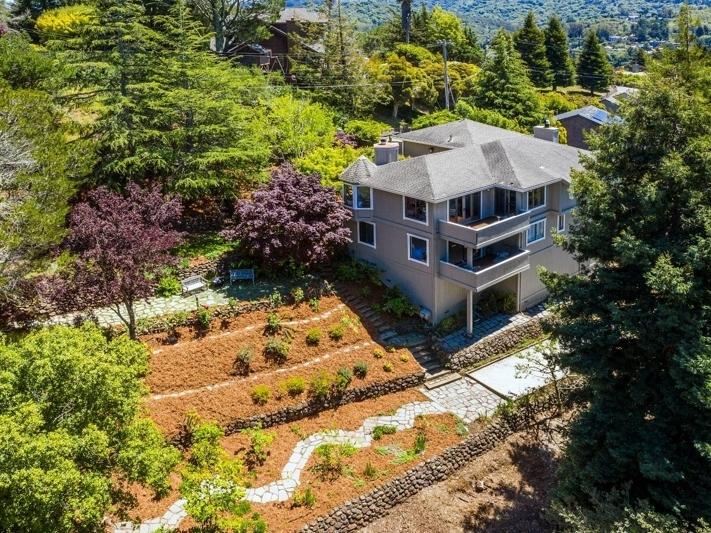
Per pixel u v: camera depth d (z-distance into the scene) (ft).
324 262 101.35
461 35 267.80
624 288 63.82
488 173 99.35
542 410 83.56
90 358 47.65
